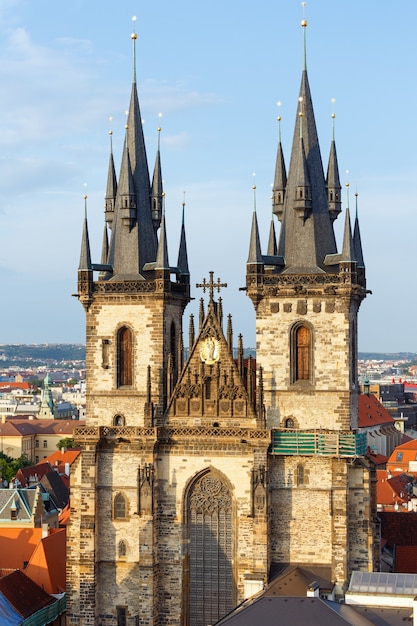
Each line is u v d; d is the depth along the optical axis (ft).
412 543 578.66
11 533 625.41
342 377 467.52
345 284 465.47
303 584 444.55
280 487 468.34
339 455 459.32
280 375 472.85
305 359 473.26
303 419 469.98
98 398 488.44
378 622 351.67
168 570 476.54
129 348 488.44
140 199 501.56
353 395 478.18
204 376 476.95
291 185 486.79
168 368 483.92
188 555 476.95
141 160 506.89
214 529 474.90
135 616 476.54
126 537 477.77
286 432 465.88
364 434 477.36
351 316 477.36
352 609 360.48
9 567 613.11
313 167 488.85
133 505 477.77
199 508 476.13
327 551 463.83
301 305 471.62
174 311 498.28
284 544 466.70
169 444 476.95
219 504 474.08
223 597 474.49
